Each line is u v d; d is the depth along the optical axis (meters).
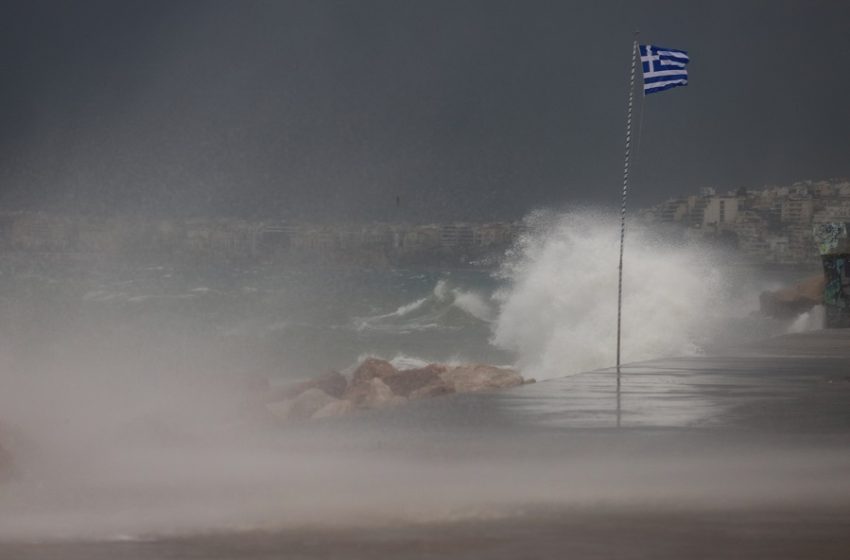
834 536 17.84
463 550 16.95
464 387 53.50
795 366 58.16
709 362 60.97
